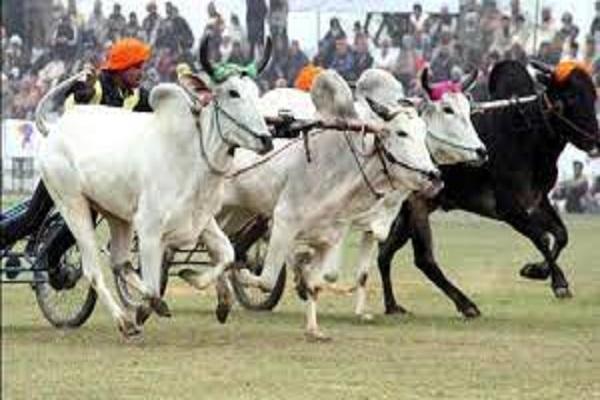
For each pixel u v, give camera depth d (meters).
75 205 15.08
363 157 14.78
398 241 17.14
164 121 14.27
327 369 12.95
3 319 16.70
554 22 29.86
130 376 12.59
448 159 16.56
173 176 14.19
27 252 15.83
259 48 29.48
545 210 18.19
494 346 14.40
